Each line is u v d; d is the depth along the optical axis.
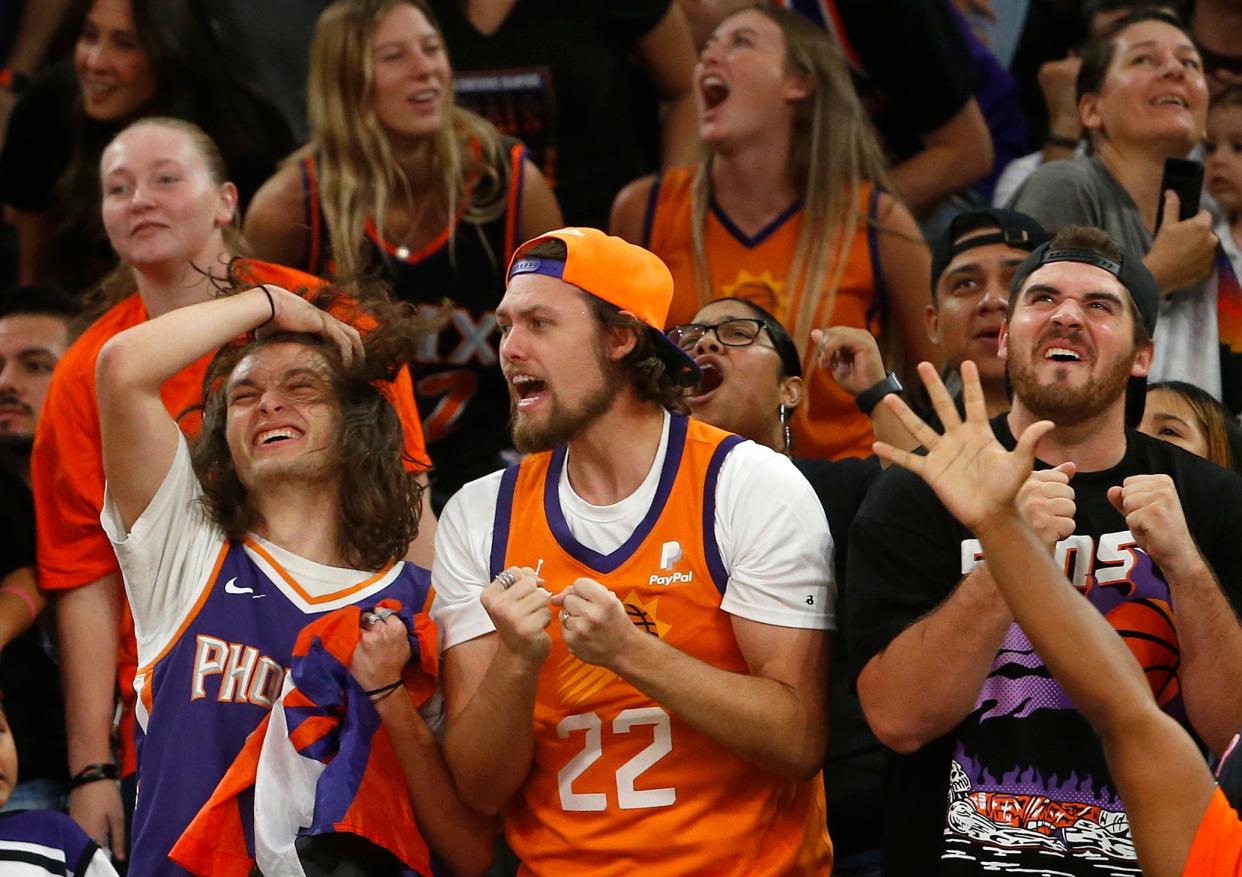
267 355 11.73
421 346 16.08
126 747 13.42
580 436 10.91
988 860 10.20
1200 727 10.05
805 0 18.11
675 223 16.55
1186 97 15.77
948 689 10.08
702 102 16.45
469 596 11.16
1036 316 10.73
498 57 17.67
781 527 10.70
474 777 10.77
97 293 15.26
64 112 18.69
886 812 10.85
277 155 18.41
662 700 10.27
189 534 11.46
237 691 11.11
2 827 10.87
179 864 10.62
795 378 13.51
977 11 20.47
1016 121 19.88
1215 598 9.89
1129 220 15.71
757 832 10.68
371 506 11.68
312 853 10.51
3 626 13.84
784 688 10.57
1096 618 8.48
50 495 13.82
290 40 20.44
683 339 13.34
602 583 10.79
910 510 10.77
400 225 16.08
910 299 15.99
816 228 16.06
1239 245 16.59
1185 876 8.03
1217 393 15.03
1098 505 10.62
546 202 16.45
